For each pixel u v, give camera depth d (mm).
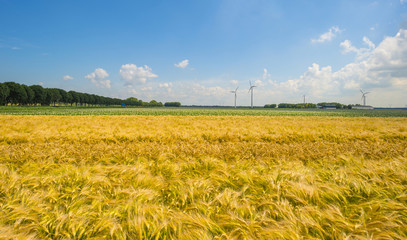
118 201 3133
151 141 9305
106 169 4555
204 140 9492
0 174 3990
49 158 5094
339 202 3334
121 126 14695
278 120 23266
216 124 16781
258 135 10984
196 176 4336
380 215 2773
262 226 2748
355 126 16250
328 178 4254
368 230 2523
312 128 14891
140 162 5086
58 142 8078
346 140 10352
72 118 21531
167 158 5477
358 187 3631
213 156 5711
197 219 2742
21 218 2633
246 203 3158
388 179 3975
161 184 3904
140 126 14820
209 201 3309
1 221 2637
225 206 3088
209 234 2564
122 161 5281
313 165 5230
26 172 4305
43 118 20812
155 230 2502
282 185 3666
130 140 9484
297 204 3283
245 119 24469
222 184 3959
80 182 3756
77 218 2707
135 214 2848
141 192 3377
